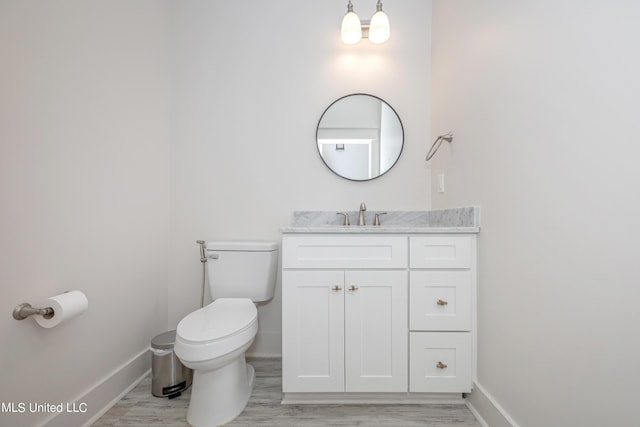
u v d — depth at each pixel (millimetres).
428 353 1287
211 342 1101
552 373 851
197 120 1852
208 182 1849
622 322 648
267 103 1856
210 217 1848
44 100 1029
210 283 1623
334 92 1863
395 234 1298
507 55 1062
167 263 1829
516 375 1015
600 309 699
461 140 1432
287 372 1292
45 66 1030
